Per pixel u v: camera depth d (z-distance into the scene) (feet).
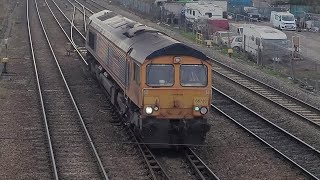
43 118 70.59
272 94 91.86
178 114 57.77
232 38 154.30
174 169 54.13
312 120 75.31
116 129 67.31
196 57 57.52
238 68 117.91
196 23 184.03
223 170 53.93
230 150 60.13
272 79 105.91
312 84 105.19
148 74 56.90
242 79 104.73
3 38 146.10
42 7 231.09
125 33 70.33
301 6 241.14
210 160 56.70
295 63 128.98
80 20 191.42
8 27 167.12
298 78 109.40
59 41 144.56
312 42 173.68
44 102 80.02
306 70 121.08
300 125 72.13
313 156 59.52
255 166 55.26
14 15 199.00
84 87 91.50
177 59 57.11
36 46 134.51
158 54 56.85
